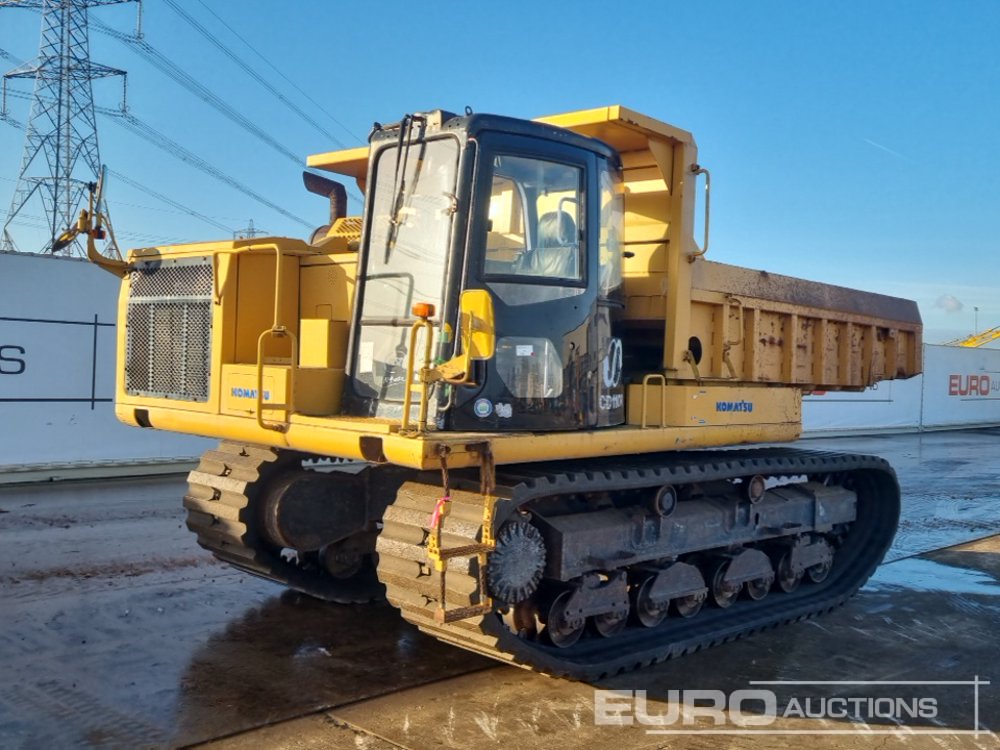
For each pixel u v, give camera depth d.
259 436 5.49
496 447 4.83
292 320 6.23
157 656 5.68
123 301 6.61
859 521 8.42
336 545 6.91
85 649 5.76
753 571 6.91
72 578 7.32
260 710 4.91
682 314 6.32
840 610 7.40
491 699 5.21
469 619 4.87
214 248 5.83
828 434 23.16
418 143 5.40
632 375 6.38
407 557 4.97
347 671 5.55
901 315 9.08
